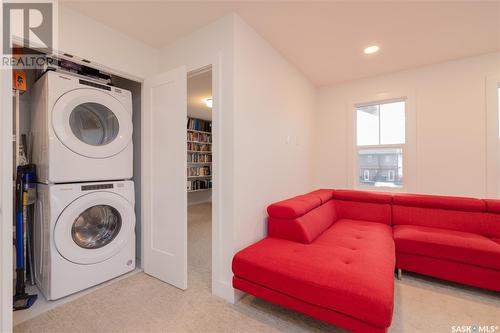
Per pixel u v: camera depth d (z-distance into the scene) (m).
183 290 1.90
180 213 1.89
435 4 1.67
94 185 1.90
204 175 6.22
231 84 1.75
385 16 1.81
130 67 2.07
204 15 1.79
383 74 2.97
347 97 3.22
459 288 1.93
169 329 1.46
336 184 3.32
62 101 1.73
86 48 1.79
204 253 2.77
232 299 1.74
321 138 3.43
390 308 1.15
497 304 1.70
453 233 2.14
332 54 2.44
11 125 0.98
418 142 2.77
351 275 1.33
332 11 1.75
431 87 2.70
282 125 2.45
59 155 1.72
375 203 2.69
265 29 1.98
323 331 1.44
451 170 2.61
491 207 2.19
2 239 0.96
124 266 2.11
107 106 2.00
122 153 2.11
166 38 2.11
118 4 1.66
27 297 1.71
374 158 3.14
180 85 1.87
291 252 1.68
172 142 1.94
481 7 1.70
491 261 1.75
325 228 2.33
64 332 1.43
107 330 1.45
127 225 2.12
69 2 1.63
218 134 1.82
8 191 0.97
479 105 2.47
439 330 1.44
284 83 2.49
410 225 2.44
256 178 2.01
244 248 1.80
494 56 2.40
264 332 1.43
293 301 1.41
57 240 1.70
